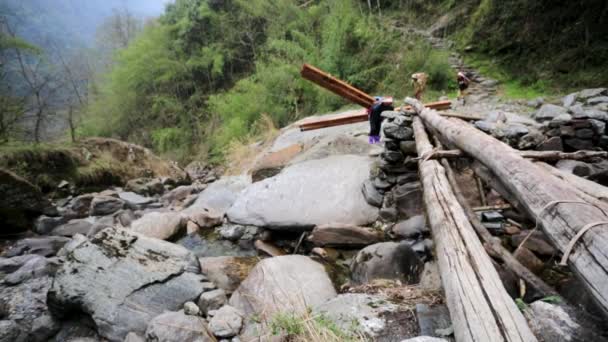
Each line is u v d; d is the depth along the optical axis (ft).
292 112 36.01
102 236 9.98
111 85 55.42
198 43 52.95
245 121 36.01
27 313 8.95
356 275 8.82
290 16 45.57
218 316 7.25
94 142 26.76
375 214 12.35
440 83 32.17
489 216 9.39
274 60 37.78
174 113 52.29
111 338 7.57
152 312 7.99
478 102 26.21
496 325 3.63
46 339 8.18
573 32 28.14
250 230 13.56
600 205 3.90
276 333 6.20
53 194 21.50
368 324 5.88
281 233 13.01
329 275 9.55
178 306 8.24
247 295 8.04
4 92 31.37
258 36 50.62
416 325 5.75
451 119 10.76
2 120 29.14
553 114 14.60
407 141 12.19
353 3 47.11
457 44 38.24
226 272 10.46
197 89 52.60
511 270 5.59
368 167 14.76
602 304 2.99
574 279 5.78
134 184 24.31
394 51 35.63
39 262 11.18
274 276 8.42
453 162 11.09
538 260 7.13
